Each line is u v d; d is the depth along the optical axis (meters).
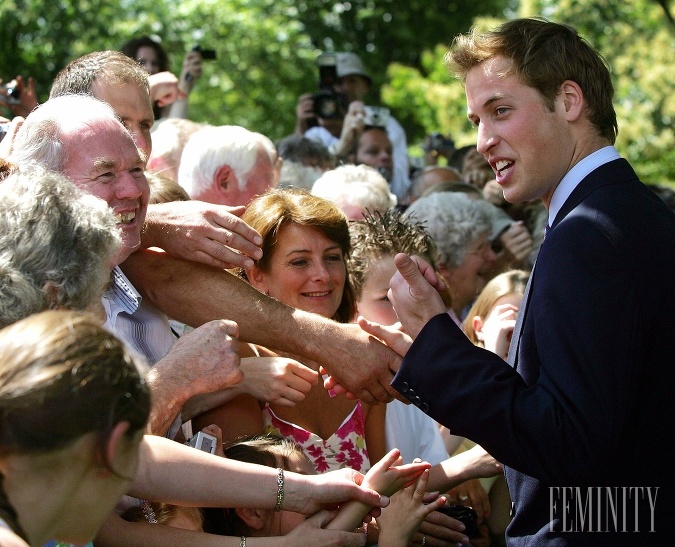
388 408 3.28
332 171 4.38
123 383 1.51
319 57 6.95
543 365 2.15
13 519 1.49
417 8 19.86
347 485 2.34
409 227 3.59
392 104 16.61
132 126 3.26
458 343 2.29
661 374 2.19
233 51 15.02
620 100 15.21
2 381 1.46
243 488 2.22
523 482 2.40
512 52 2.39
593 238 2.19
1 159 2.24
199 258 2.67
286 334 2.67
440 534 2.96
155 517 2.38
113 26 12.07
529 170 2.40
